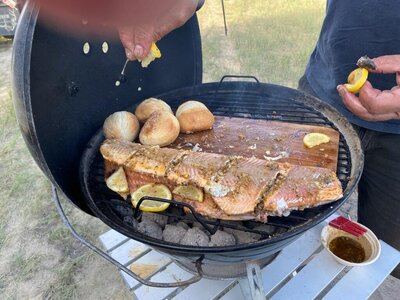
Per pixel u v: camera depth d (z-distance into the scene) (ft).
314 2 7.71
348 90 1.71
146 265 2.00
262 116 2.03
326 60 2.27
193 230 1.50
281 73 5.02
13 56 1.22
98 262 2.61
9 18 5.97
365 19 1.93
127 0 1.48
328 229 2.02
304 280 1.83
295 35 6.23
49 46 1.40
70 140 1.67
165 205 1.52
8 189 3.34
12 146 3.96
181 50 2.31
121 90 2.03
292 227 1.39
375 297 2.34
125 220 1.55
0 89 5.31
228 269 1.85
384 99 1.59
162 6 1.65
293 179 1.44
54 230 2.89
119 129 1.82
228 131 1.94
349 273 1.85
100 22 1.54
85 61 1.69
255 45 5.97
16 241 2.83
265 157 1.72
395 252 1.93
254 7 7.82
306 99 2.02
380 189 2.27
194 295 1.81
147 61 1.88
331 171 1.47
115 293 2.40
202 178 1.50
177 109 2.04
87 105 1.78
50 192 3.26
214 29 6.79
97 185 1.68
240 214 1.42
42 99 1.41
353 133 1.73
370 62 1.62
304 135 1.84
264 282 1.83
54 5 1.25
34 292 2.44
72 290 2.43
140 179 1.63
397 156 2.12
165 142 1.83
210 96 2.22
